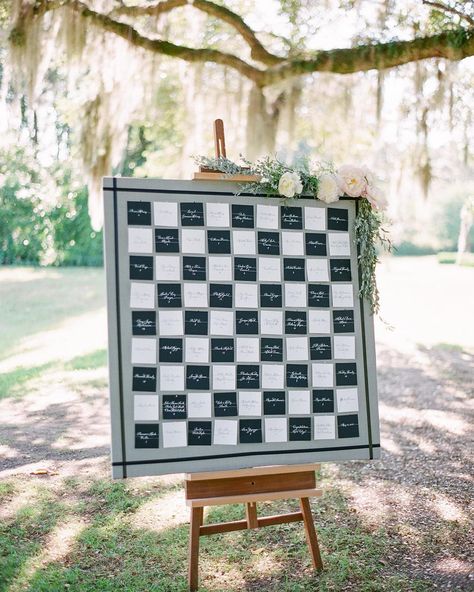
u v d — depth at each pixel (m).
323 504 3.96
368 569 3.12
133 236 2.84
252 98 6.34
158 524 3.65
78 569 3.11
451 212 18.45
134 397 2.78
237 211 2.97
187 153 6.96
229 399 2.89
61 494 4.07
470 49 5.42
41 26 5.74
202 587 2.95
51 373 7.70
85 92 6.79
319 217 3.09
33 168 14.70
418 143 6.22
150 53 6.13
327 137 7.84
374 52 5.67
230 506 3.96
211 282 2.91
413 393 6.91
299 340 3.00
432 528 3.58
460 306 12.29
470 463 4.69
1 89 6.07
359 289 3.12
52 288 13.41
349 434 3.03
